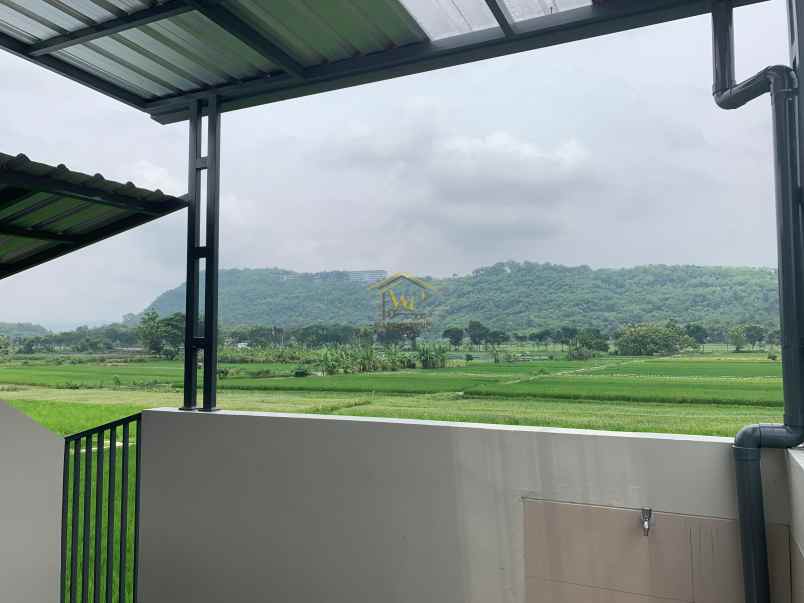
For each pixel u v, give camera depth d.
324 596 2.41
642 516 1.93
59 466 2.52
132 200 2.62
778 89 1.74
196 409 2.75
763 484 1.79
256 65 2.68
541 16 2.22
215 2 2.11
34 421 2.43
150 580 2.73
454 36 2.40
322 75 2.64
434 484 2.24
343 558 2.38
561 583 2.04
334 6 2.21
